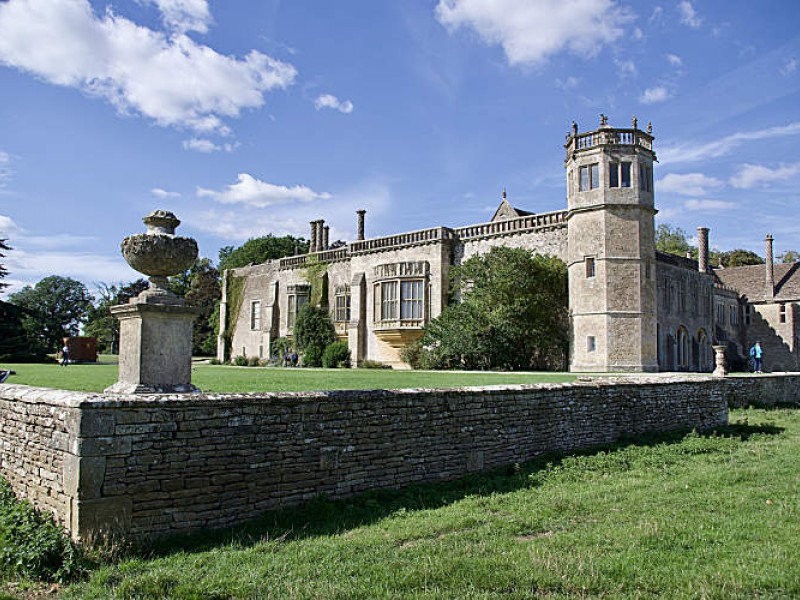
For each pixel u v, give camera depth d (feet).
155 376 28.35
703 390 52.65
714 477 33.30
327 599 16.83
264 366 143.13
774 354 156.15
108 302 258.16
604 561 19.77
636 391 46.03
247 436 24.68
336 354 129.90
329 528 23.94
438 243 117.70
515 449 36.09
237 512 24.18
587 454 39.40
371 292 130.21
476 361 102.22
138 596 17.21
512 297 101.30
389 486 29.53
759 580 18.03
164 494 22.41
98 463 21.09
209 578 18.39
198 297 230.89
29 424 24.76
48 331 268.21
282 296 154.51
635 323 94.27
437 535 23.26
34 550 19.58
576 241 99.40
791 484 31.89
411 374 78.38
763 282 163.73
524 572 18.80
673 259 116.16
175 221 30.81
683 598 16.85
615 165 96.73
